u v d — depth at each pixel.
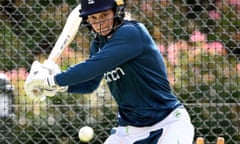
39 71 13.37
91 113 17.70
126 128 13.82
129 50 13.11
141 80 13.40
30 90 13.41
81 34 18.06
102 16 13.45
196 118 17.69
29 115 17.48
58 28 18.33
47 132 17.56
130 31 13.17
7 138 17.33
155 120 13.55
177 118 13.50
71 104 17.78
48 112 17.59
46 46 18.20
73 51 18.09
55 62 14.27
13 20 18.06
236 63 18.23
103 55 13.04
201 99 17.91
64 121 17.64
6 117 17.33
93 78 13.92
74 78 13.05
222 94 18.02
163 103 13.53
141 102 13.55
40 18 18.33
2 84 17.45
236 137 17.66
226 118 17.70
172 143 13.38
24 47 18.02
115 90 13.71
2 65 17.80
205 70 18.17
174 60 18.25
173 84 18.11
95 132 17.61
